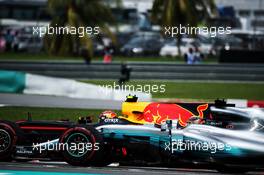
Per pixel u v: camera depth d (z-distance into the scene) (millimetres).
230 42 146500
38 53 153500
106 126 41531
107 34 131875
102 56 147500
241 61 126688
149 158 40969
